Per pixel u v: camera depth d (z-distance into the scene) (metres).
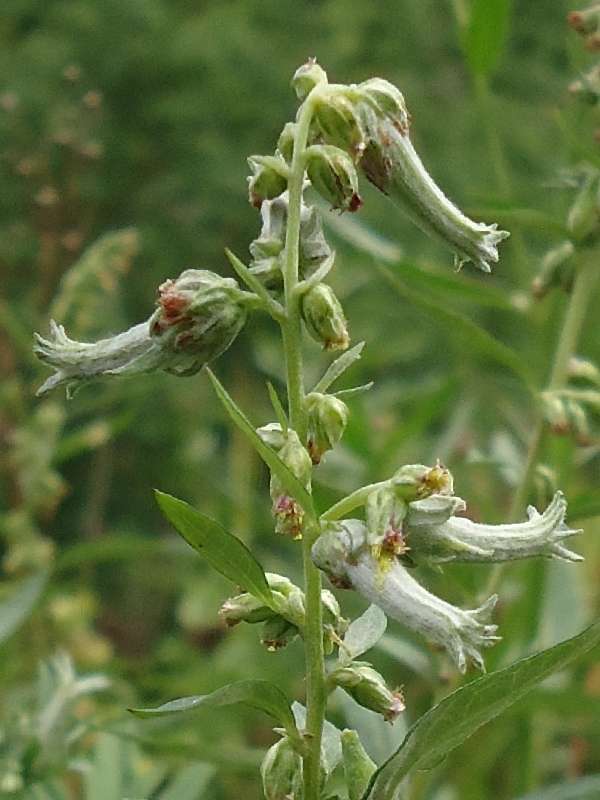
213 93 0.50
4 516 0.24
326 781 0.12
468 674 0.16
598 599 0.22
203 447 0.36
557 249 0.17
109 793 0.16
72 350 0.11
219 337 0.11
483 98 0.19
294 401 0.11
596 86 0.17
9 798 0.17
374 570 0.11
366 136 0.11
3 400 0.24
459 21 0.19
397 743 0.15
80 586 0.27
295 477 0.11
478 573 0.19
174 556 0.34
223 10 0.52
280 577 0.12
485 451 0.26
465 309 0.34
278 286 0.11
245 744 0.23
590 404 0.16
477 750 0.20
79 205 0.38
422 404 0.21
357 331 0.32
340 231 0.18
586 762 0.23
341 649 0.12
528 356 0.22
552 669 0.11
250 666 0.25
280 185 0.11
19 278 0.40
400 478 0.11
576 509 0.16
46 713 0.17
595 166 0.16
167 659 0.28
